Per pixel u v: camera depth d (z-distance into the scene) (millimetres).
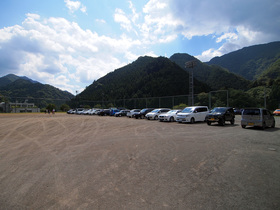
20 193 3229
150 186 3430
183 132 10602
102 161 5129
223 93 26297
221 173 4051
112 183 3604
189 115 16328
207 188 3303
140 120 21062
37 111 59156
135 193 3150
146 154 5793
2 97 51281
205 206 2676
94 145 7340
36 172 4312
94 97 101188
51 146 7289
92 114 41000
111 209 2631
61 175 4094
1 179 3906
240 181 3596
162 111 22391
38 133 10984
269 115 12461
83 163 4969
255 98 42500
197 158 5250
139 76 112312
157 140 8141
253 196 2969
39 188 3426
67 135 10156
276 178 3723
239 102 39625
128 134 10133
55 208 2697
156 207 2668
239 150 6137
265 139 8203
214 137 8789
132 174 4082
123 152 6113
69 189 3361
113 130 11992
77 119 22938
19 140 8727
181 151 6090
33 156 5785
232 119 15383
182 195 3047
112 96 94938
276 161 4871
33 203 2863
